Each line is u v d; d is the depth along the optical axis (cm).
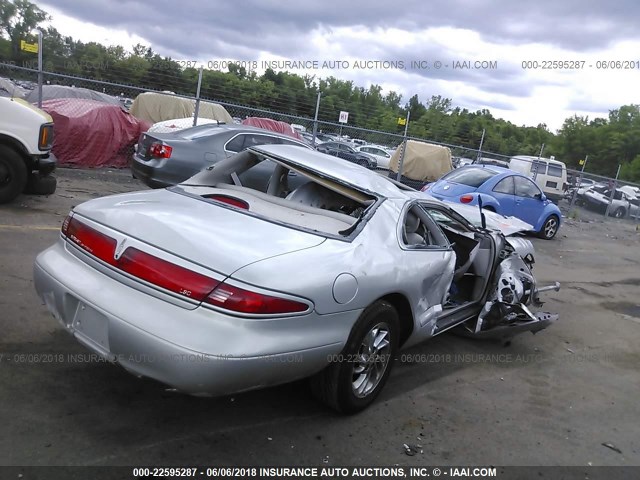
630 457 345
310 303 280
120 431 294
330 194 416
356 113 1728
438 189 1111
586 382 463
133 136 1223
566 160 6894
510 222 647
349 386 324
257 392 358
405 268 350
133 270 274
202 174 424
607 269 1050
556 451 340
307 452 300
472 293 497
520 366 478
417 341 395
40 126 727
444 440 334
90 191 934
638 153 6462
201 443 294
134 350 261
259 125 1547
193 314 259
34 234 616
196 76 1575
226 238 290
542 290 571
